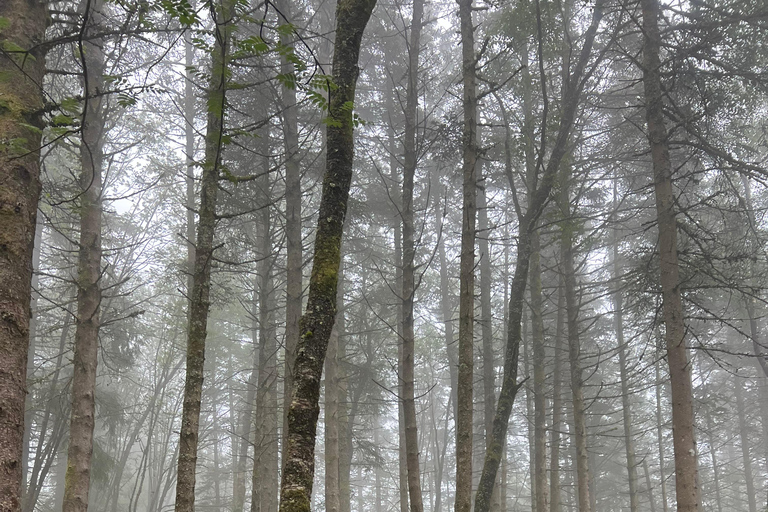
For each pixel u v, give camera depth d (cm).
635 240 2002
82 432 834
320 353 393
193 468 586
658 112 1031
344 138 450
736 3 1026
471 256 853
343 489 1889
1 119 473
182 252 2234
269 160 1436
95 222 927
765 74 1032
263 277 1456
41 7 530
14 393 428
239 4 377
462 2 948
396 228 2150
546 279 2111
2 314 436
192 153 2081
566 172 1226
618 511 3194
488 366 1738
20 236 461
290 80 396
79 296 895
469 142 895
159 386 2239
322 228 430
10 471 410
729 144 1261
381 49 1945
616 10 1113
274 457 1543
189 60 2077
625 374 2056
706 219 1636
